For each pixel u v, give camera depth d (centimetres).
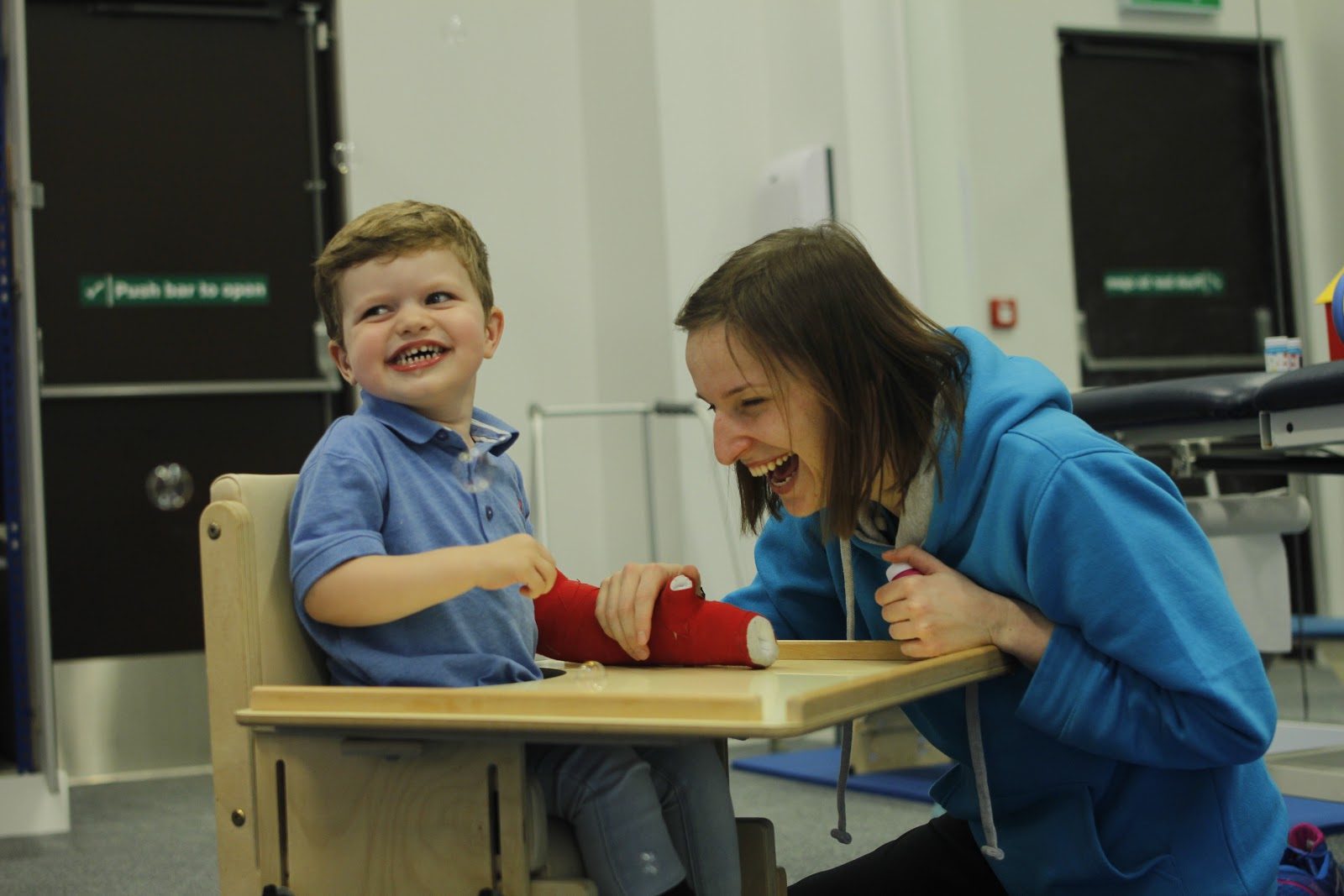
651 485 399
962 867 126
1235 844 108
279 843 95
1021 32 362
